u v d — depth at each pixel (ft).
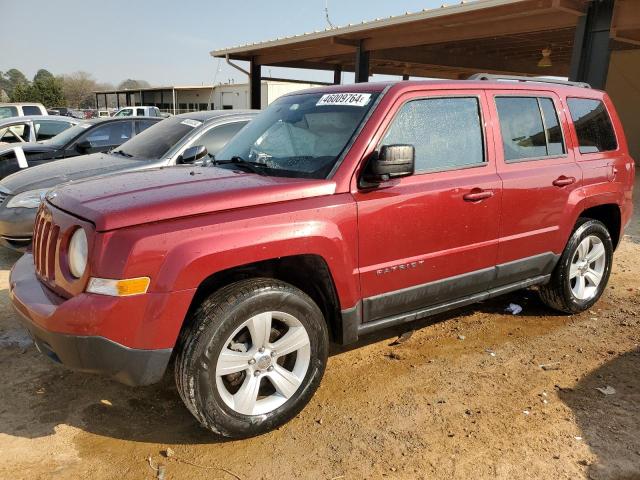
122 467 9.27
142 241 8.65
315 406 11.19
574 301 15.75
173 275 8.73
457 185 12.03
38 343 9.72
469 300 13.12
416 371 12.67
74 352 8.78
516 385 12.02
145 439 10.08
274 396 10.32
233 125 21.53
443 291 12.37
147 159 20.31
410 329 15.12
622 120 57.47
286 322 10.16
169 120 23.34
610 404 11.25
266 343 9.91
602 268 16.52
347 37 47.73
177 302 8.81
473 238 12.54
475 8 34.88
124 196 9.76
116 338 8.63
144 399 11.44
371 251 10.91
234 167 12.27
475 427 10.41
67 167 21.01
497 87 13.39
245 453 9.69
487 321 15.75
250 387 9.82
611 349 13.88
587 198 14.99
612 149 16.39
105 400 11.36
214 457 9.57
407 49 55.83
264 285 9.73
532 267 14.19
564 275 15.20
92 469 9.20
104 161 20.97
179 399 11.50
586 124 15.67
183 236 8.93
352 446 9.87
